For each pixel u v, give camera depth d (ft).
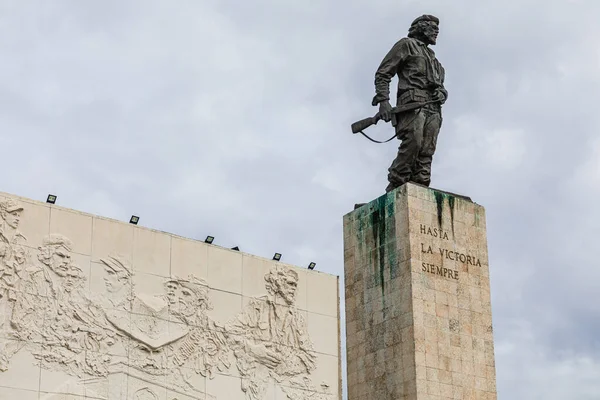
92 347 110.42
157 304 115.65
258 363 121.08
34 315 107.65
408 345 124.88
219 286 120.88
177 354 115.75
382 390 126.93
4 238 107.76
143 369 113.09
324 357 126.11
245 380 119.55
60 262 110.52
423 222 130.00
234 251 123.24
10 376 104.88
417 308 125.90
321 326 127.13
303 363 124.26
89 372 109.60
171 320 116.26
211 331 118.73
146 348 113.60
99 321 111.45
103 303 112.27
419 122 132.87
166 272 117.50
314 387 124.26
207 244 121.39
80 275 111.65
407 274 127.34
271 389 121.19
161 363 114.42
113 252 114.52
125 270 114.62
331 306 128.67
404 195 130.41
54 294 109.40
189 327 117.29
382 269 131.03
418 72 134.82
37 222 110.42
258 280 124.16
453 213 132.57
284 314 124.67
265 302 123.75
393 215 131.34
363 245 134.72
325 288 128.88
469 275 131.13
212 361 117.80
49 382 106.93
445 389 124.47
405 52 135.33
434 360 124.88
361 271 134.00
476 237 133.59
